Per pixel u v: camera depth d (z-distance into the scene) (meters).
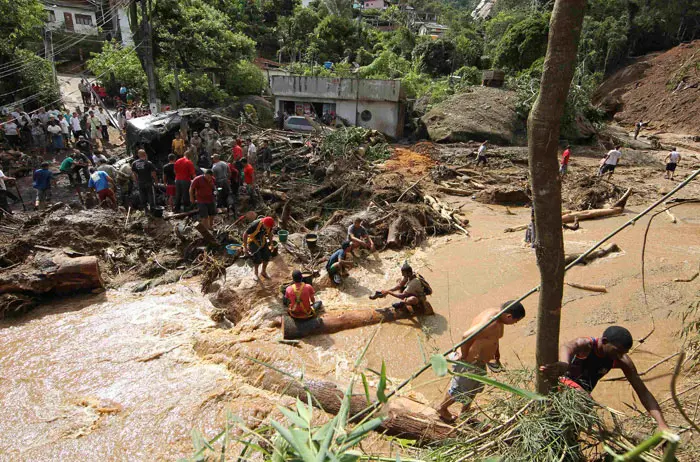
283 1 53.62
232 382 5.86
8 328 7.32
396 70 38.94
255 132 19.39
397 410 4.67
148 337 7.07
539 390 3.06
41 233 9.28
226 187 12.04
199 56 26.36
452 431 3.54
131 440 4.90
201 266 9.47
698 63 37.28
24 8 22.98
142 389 5.75
